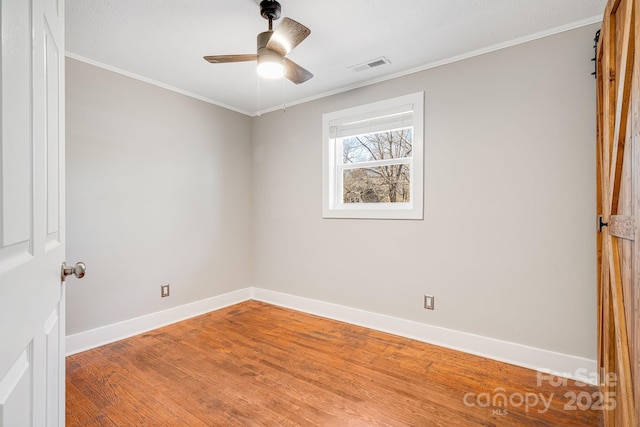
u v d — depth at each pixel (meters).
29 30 0.74
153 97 2.97
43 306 0.85
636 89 0.94
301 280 3.51
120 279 2.75
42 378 0.84
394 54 2.48
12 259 0.66
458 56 2.50
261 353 2.45
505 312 2.33
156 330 2.93
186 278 3.26
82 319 2.51
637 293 0.92
